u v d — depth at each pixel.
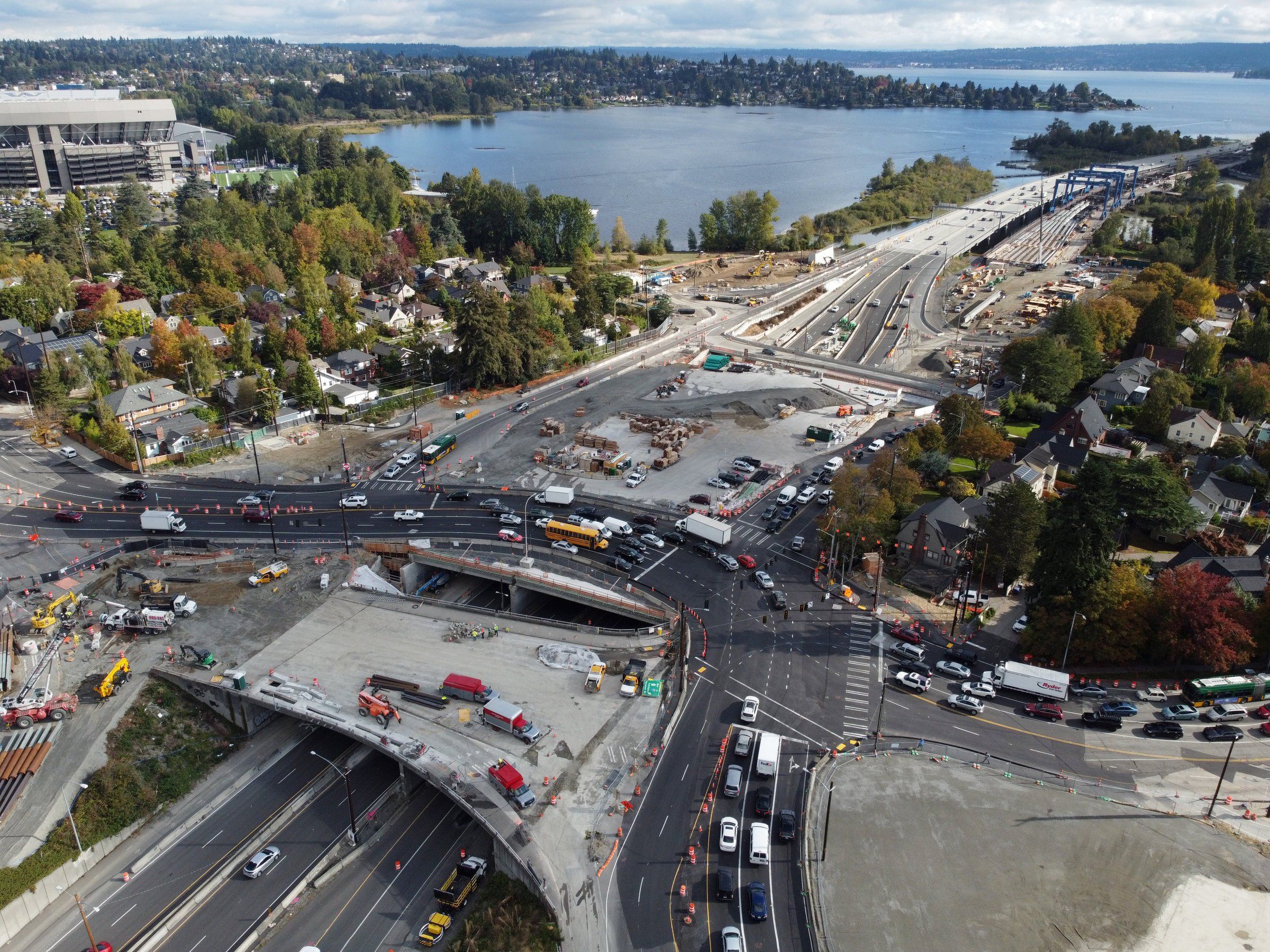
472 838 92.50
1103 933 76.69
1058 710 102.94
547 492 151.38
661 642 115.12
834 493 140.38
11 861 84.94
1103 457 158.12
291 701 102.75
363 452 174.88
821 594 126.50
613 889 79.62
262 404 185.62
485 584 141.12
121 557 134.00
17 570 130.00
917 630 117.88
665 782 92.06
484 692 104.00
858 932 76.12
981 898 79.81
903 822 87.75
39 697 101.56
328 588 127.25
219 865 88.94
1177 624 109.00
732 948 72.88
